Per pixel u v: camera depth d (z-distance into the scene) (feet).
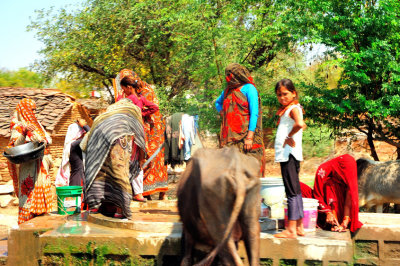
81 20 70.54
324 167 18.28
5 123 49.62
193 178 12.68
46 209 24.38
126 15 62.39
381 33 33.01
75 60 71.97
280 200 18.86
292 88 16.05
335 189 18.01
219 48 49.42
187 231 13.09
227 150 12.77
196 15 50.37
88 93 86.63
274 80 51.55
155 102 25.23
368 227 17.20
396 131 34.91
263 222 16.85
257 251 12.46
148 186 25.39
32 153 23.07
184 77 63.52
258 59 50.34
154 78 69.21
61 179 33.78
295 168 15.76
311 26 34.91
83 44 68.74
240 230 12.69
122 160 18.13
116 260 15.72
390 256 17.02
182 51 55.67
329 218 17.42
